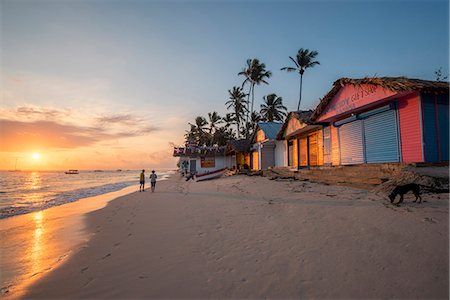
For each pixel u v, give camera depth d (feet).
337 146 44.14
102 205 43.68
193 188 58.08
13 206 47.21
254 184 47.91
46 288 12.31
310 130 53.47
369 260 11.70
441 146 28.58
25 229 27.25
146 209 32.55
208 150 113.80
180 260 13.83
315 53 118.42
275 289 10.16
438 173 23.63
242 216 22.63
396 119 31.55
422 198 20.58
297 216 20.24
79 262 15.38
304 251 13.41
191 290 10.58
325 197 26.78
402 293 9.21
